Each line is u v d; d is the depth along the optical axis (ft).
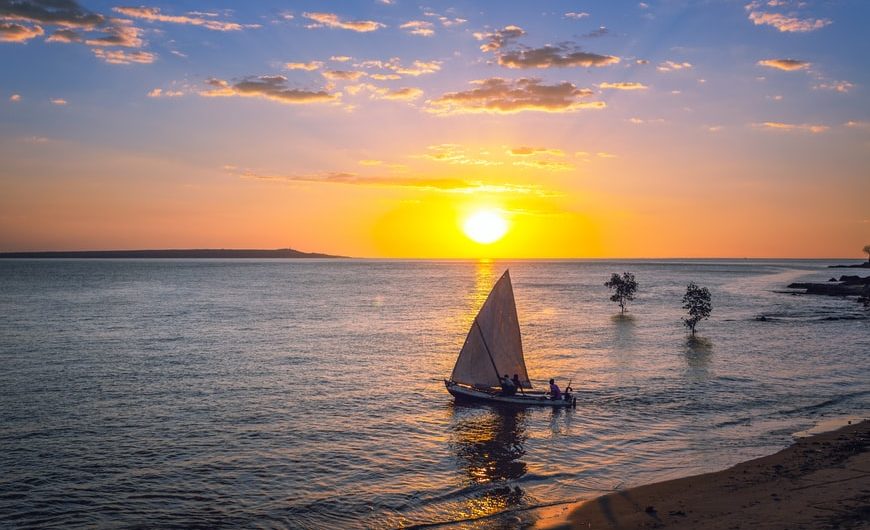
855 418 115.96
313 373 164.76
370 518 74.18
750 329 264.31
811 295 482.69
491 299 139.85
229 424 115.34
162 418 119.14
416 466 92.68
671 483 81.46
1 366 171.01
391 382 153.69
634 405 129.18
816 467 84.12
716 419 116.88
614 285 350.23
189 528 72.18
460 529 70.18
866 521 64.69
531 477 87.20
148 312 327.88
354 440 105.91
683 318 304.30
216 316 312.71
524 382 142.31
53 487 84.43
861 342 222.48
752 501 72.49
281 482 86.28
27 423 115.14
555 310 361.51
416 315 328.70
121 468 91.81
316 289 562.25
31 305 360.48
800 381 152.46
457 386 136.15
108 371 164.96
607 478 85.92
